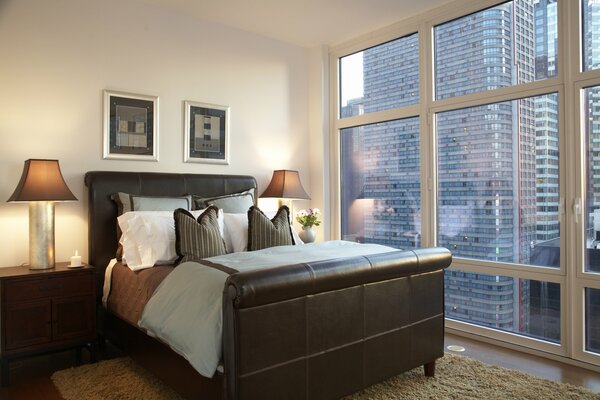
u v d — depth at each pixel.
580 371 2.83
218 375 1.85
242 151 4.25
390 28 4.12
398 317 2.49
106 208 3.25
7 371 2.62
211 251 2.86
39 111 3.14
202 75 3.98
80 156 3.31
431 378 2.67
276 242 3.19
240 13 3.85
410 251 2.59
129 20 3.56
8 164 3.01
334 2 3.64
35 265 2.87
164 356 2.28
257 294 1.80
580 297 2.95
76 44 3.30
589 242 2.95
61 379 2.67
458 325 3.65
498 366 2.88
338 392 2.17
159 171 3.70
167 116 3.76
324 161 4.63
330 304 2.14
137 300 2.65
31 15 3.11
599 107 2.90
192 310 2.04
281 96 4.55
